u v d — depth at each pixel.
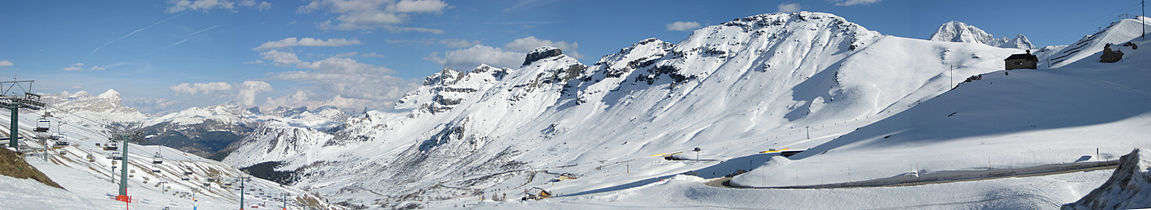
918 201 120.06
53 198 82.75
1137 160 65.12
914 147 170.25
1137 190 62.12
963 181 125.75
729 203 146.12
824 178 148.38
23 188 82.31
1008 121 184.50
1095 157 125.25
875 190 129.38
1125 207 61.72
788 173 160.38
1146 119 160.50
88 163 167.62
